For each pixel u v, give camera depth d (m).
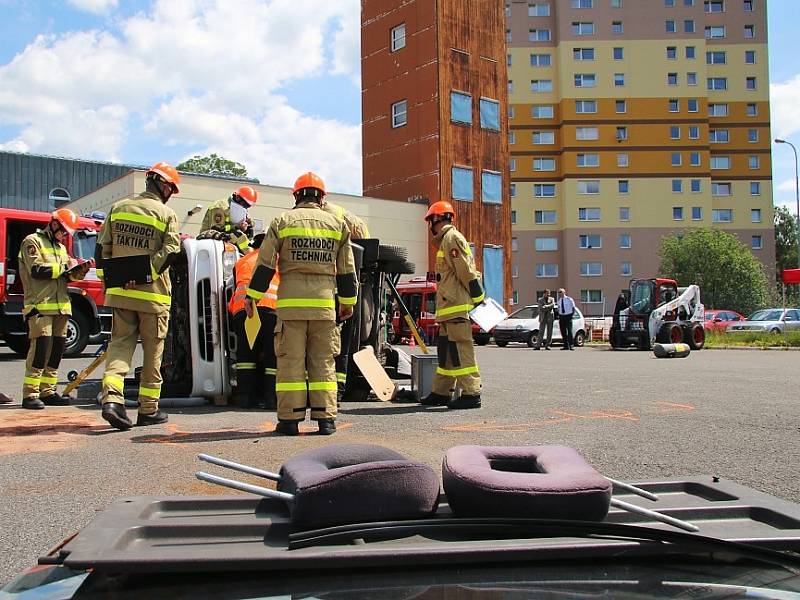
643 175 67.62
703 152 67.94
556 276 68.31
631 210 67.56
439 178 31.67
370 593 1.41
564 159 67.69
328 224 5.72
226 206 8.63
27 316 7.20
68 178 35.03
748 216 71.12
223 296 7.52
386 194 33.97
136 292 5.87
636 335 23.11
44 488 3.98
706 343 25.75
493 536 1.66
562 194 68.12
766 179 71.31
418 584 1.46
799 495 3.86
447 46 32.16
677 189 67.81
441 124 31.81
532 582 1.49
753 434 5.74
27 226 14.59
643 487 2.15
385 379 7.86
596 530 1.65
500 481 1.75
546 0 69.25
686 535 1.61
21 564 2.86
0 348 19.48
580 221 67.50
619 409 7.28
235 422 6.33
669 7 68.50
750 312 59.94
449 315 7.34
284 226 5.59
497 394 8.71
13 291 14.39
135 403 7.37
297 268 5.61
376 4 34.59
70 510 3.58
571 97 67.94
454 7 32.47
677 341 22.55
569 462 1.94
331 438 5.50
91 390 7.78
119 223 5.86
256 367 7.41
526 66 68.88
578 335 26.50
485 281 32.94
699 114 68.00
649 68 68.12
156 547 1.54
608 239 67.38
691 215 67.62
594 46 68.19
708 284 60.38
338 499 1.70
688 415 6.84
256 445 5.18
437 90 31.81
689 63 68.25
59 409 7.10
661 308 22.81
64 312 7.34
